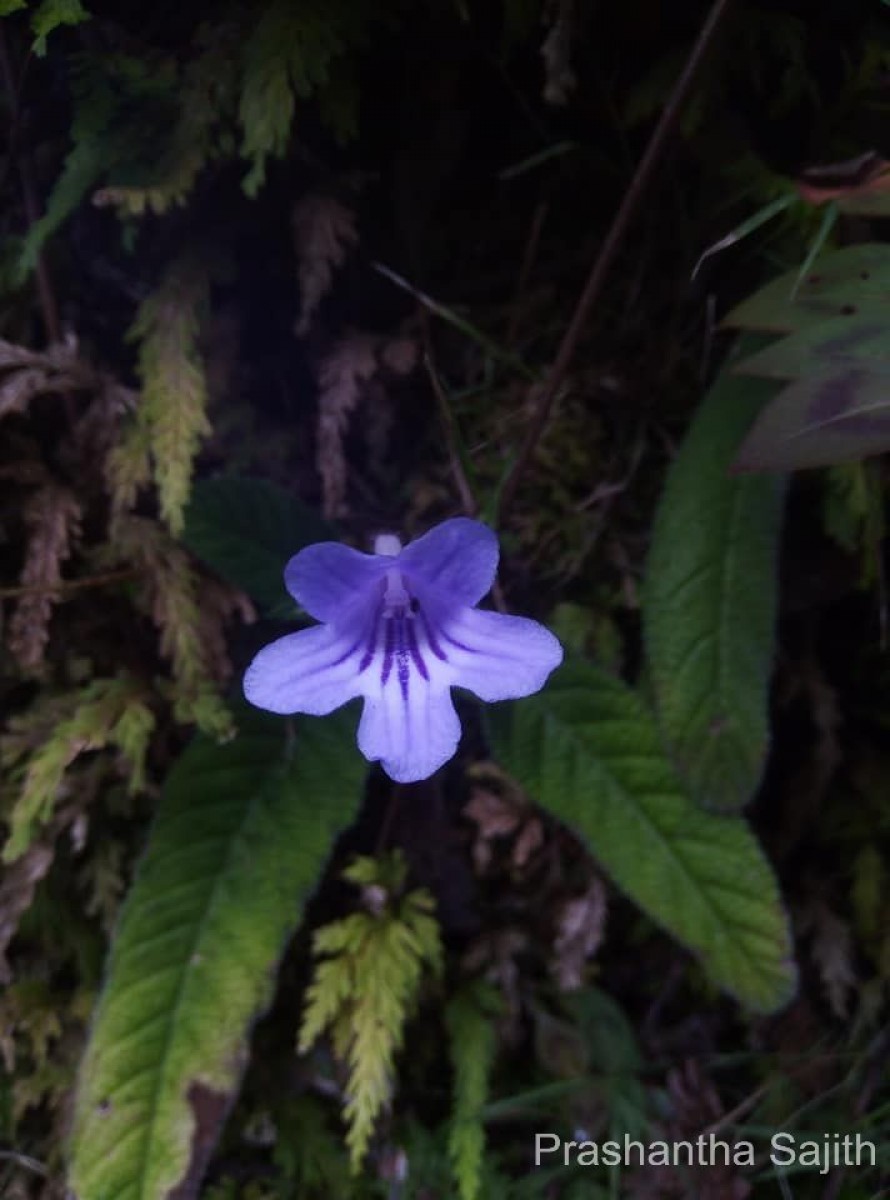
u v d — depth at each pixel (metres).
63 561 0.18
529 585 0.19
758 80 0.17
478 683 0.15
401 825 0.19
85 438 0.18
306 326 0.18
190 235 0.17
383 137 0.18
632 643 0.19
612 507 0.19
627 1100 0.19
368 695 0.15
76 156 0.16
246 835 0.17
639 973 0.20
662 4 0.17
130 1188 0.15
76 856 0.19
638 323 0.19
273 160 0.17
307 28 0.16
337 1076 0.19
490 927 0.20
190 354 0.17
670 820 0.17
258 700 0.15
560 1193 0.18
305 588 0.15
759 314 0.16
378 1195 0.19
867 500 0.18
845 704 0.20
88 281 0.18
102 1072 0.16
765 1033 0.20
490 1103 0.19
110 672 0.18
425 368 0.19
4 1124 0.18
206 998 0.16
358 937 0.18
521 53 0.17
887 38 0.17
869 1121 0.18
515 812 0.19
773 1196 0.18
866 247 0.16
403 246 0.18
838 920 0.20
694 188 0.18
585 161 0.18
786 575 0.19
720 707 0.17
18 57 0.16
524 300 0.19
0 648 0.18
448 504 0.19
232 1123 0.19
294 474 0.19
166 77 0.16
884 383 0.14
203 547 0.17
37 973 0.19
